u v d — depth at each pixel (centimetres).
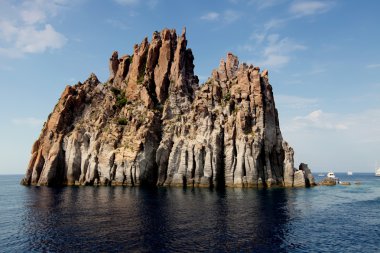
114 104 14100
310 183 13000
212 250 3906
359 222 5662
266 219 5703
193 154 11931
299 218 5903
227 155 11706
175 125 12812
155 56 15050
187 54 15662
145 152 12094
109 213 6119
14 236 4531
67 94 14375
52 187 11700
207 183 11425
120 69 15975
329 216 6194
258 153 11588
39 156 13262
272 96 13175
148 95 13562
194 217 5762
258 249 3997
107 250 3869
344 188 12812
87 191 10062
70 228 4925
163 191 10019
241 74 13038
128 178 11925
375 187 14038
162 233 4628
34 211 6438
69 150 12962
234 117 12138
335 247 4153
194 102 13438
